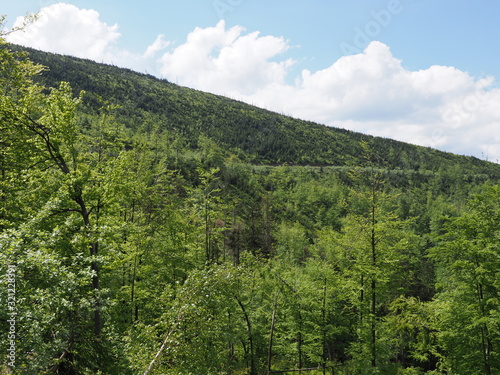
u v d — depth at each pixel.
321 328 17.98
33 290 6.91
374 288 16.44
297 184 95.31
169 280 19.58
